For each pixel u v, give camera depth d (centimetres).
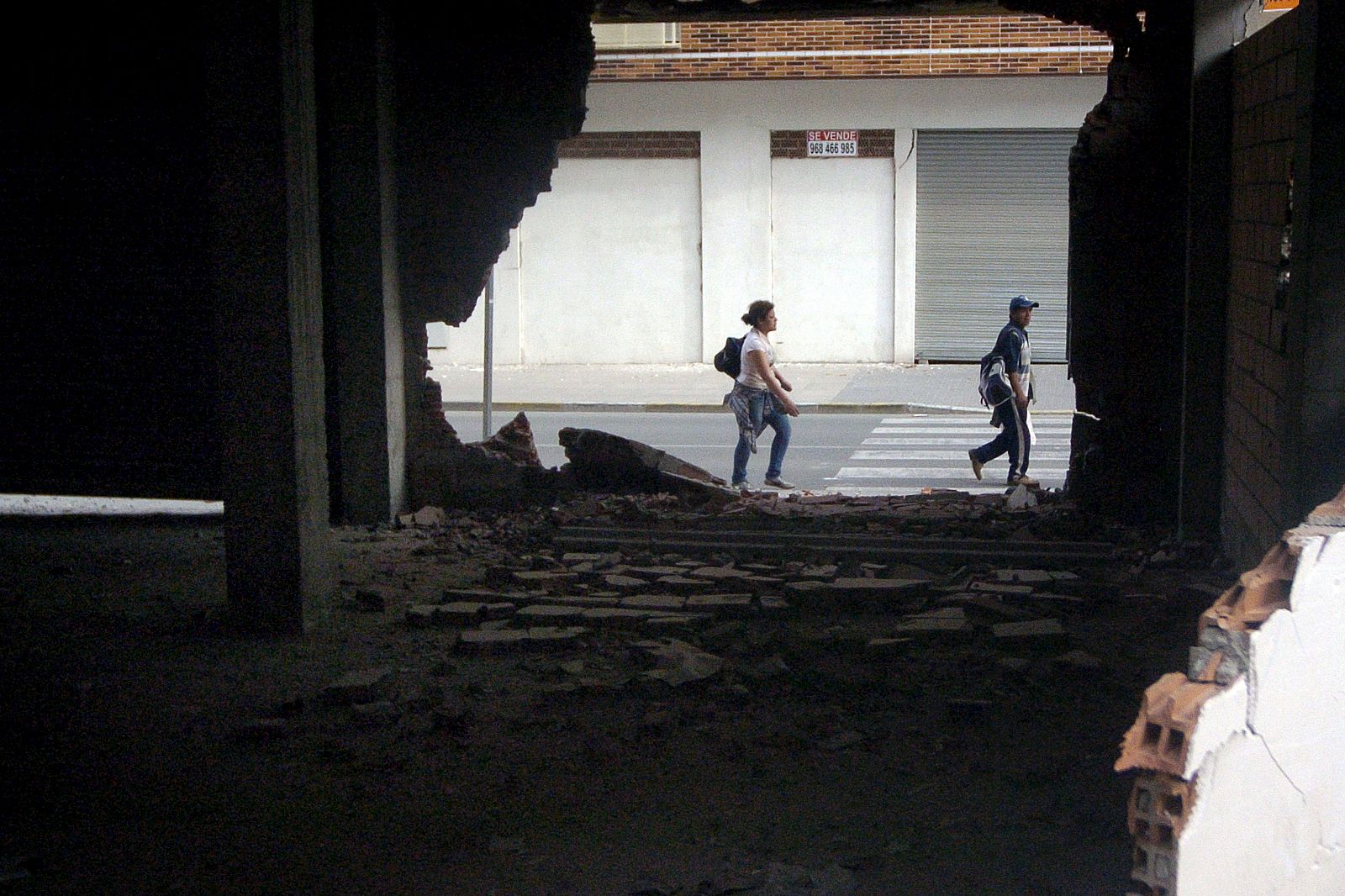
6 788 594
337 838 545
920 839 535
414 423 1168
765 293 2758
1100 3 1090
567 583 910
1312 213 675
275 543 826
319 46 1079
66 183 1130
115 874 513
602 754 623
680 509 1146
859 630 794
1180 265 1044
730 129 2719
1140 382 1063
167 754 635
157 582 964
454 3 1120
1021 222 2684
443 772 611
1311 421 684
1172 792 275
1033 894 488
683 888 495
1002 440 1414
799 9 1207
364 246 1098
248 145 803
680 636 796
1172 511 1061
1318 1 666
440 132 1136
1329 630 305
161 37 1093
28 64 1115
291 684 734
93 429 1154
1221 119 970
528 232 2816
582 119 1134
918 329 2752
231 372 819
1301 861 306
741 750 626
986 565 952
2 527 1159
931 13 1216
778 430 1434
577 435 1195
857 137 2695
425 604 872
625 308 2816
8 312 1155
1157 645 765
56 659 779
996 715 662
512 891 499
